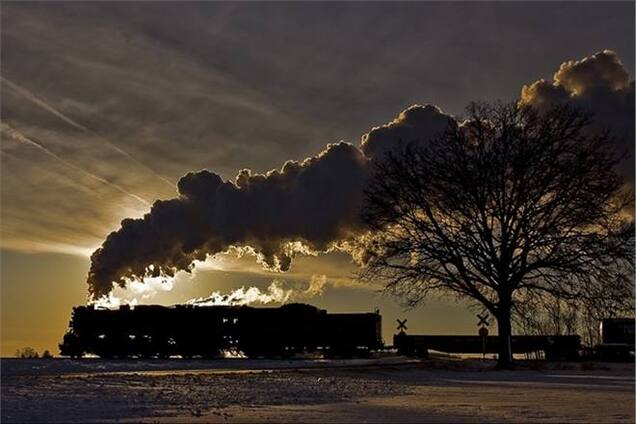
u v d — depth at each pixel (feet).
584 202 149.18
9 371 117.08
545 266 149.59
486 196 151.43
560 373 133.39
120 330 185.16
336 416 61.72
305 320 182.39
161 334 184.96
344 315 182.91
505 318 150.41
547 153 151.53
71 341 185.88
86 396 75.10
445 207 154.51
